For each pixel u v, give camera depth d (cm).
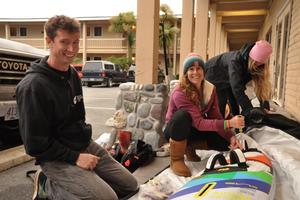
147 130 420
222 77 370
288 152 275
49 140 223
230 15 1466
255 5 1262
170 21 2233
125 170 267
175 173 299
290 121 339
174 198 202
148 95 422
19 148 428
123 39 2752
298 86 542
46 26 221
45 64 224
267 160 252
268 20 1294
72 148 240
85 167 230
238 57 341
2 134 448
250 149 279
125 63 2538
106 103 1020
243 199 186
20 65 437
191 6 813
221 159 243
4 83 418
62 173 225
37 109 213
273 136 315
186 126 296
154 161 363
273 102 877
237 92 332
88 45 2822
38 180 247
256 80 346
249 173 219
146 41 432
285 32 760
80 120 252
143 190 271
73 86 244
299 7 564
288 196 231
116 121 434
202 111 317
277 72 882
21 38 2836
